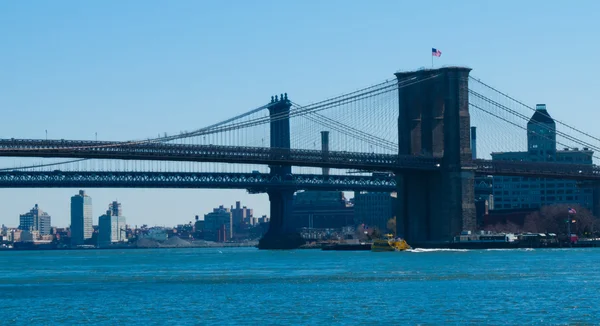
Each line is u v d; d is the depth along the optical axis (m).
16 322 121.44
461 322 115.69
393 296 143.50
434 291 149.75
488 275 181.50
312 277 185.88
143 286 169.62
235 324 116.88
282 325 115.69
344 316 122.00
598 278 170.62
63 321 121.81
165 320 121.06
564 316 119.44
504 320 116.81
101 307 135.25
